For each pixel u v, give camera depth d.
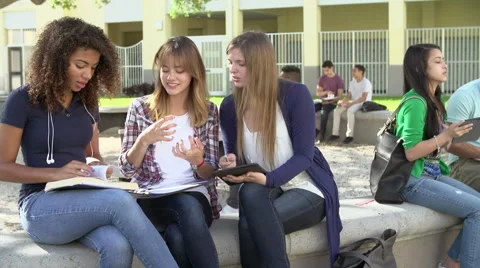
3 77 29.98
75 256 3.38
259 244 3.59
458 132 4.22
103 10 29.11
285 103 3.90
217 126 3.98
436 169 4.61
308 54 26.22
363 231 4.10
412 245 4.48
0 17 30.41
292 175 3.73
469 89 4.70
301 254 3.99
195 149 3.69
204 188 3.88
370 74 25.88
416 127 4.30
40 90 3.43
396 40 25.16
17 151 3.47
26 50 28.78
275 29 32.00
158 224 3.69
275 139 3.88
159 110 3.88
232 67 3.91
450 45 24.88
